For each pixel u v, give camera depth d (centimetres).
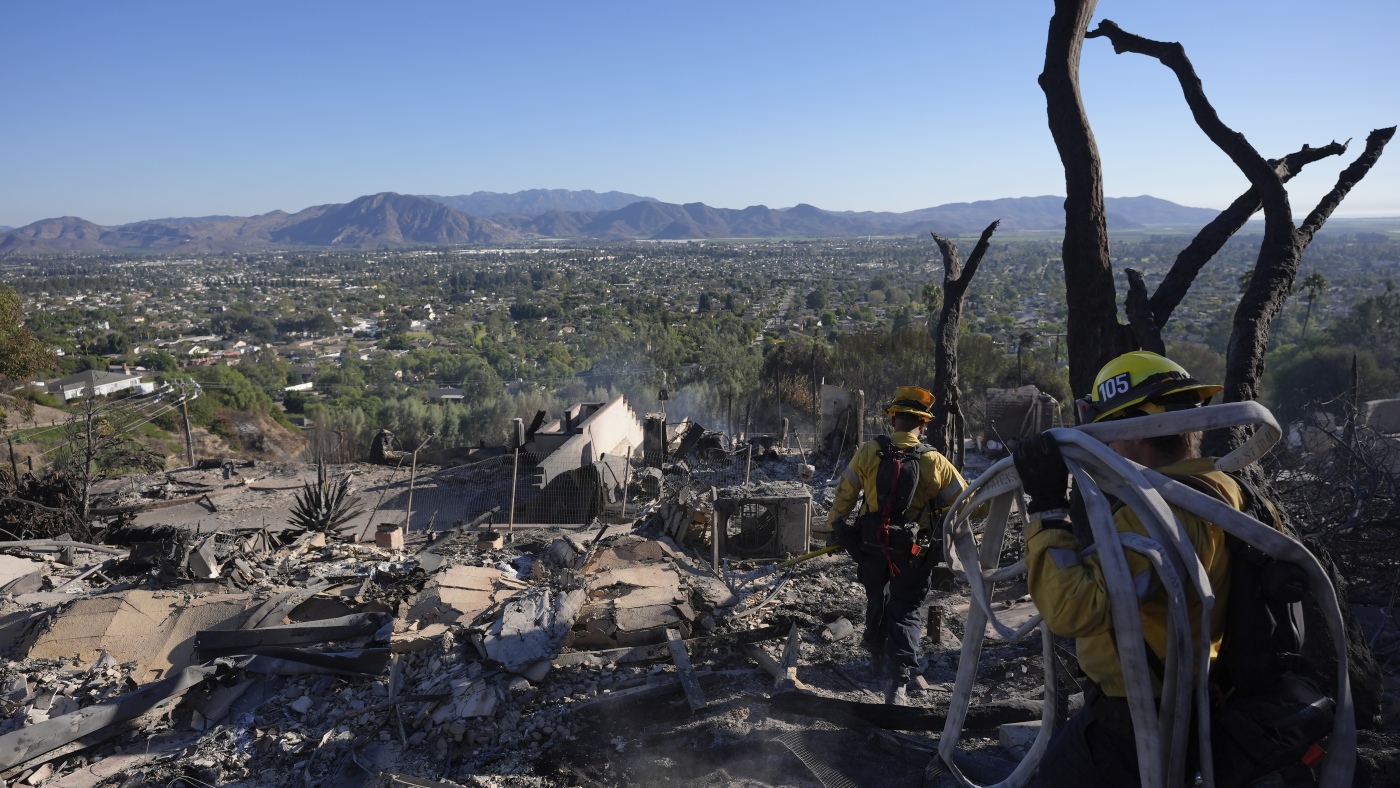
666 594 563
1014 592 592
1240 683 195
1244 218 480
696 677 470
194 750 454
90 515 1366
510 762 411
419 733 441
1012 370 3622
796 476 1487
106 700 490
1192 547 183
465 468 2017
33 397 4412
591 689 468
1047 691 257
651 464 1819
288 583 675
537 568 644
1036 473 206
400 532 949
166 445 3956
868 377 3519
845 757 378
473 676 474
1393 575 468
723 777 375
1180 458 213
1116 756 207
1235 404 191
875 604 467
